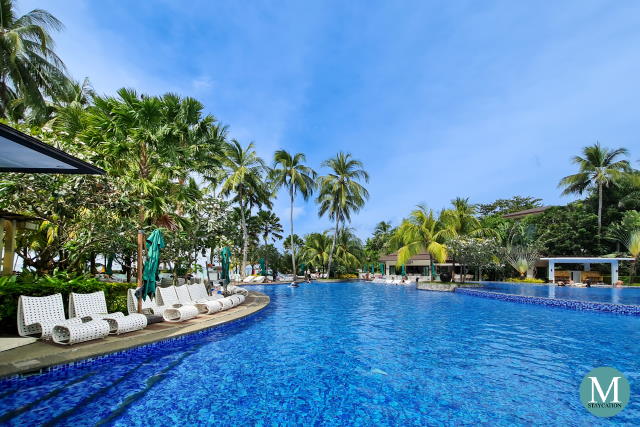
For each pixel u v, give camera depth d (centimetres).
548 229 3666
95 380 504
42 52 1703
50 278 768
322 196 3919
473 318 1156
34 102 1705
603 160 3541
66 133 1304
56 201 916
